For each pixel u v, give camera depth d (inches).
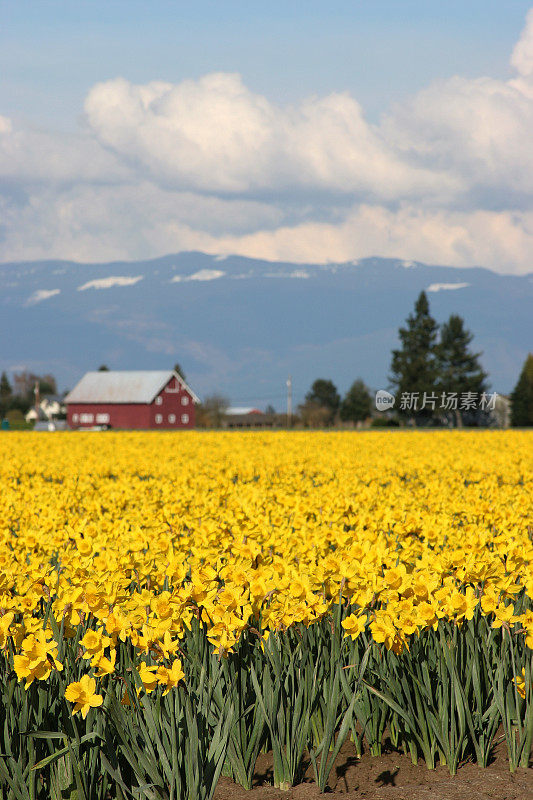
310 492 957.8
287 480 1083.9
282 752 377.4
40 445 2556.6
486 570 414.9
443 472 1370.6
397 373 7391.7
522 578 431.2
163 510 676.1
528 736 384.5
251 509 618.5
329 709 372.5
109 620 363.3
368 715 410.0
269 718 374.3
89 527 550.6
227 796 370.3
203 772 344.2
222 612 365.7
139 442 2903.5
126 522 603.8
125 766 365.7
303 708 387.2
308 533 525.7
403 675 392.2
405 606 382.3
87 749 356.8
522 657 406.0
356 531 552.7
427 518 591.5
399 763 402.9
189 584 374.0
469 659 400.5
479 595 418.6
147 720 342.0
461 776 383.6
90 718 346.6
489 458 1817.2
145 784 334.0
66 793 350.6
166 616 358.0
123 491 909.2
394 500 791.1
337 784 382.0
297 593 387.9
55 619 388.5
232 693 370.0
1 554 478.0
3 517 666.8
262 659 394.3
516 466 1510.8
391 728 416.5
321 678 401.1
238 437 3191.4
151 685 338.0
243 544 463.8
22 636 358.6
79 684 334.3
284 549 490.6
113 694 345.4
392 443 2672.2
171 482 1239.5
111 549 490.3
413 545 514.0
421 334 7357.3
